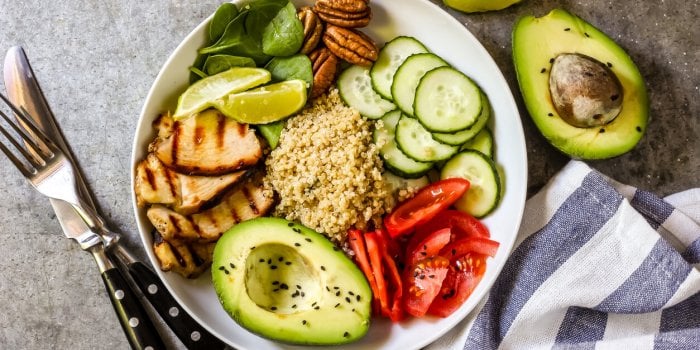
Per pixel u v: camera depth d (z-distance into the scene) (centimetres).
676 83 65
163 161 59
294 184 60
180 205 60
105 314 65
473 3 63
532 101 61
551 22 61
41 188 63
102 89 65
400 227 60
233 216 61
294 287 61
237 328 60
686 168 65
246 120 60
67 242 65
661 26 65
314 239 59
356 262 60
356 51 60
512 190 60
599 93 59
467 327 62
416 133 61
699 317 64
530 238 63
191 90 60
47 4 66
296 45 60
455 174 61
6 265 65
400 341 60
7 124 66
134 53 65
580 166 62
